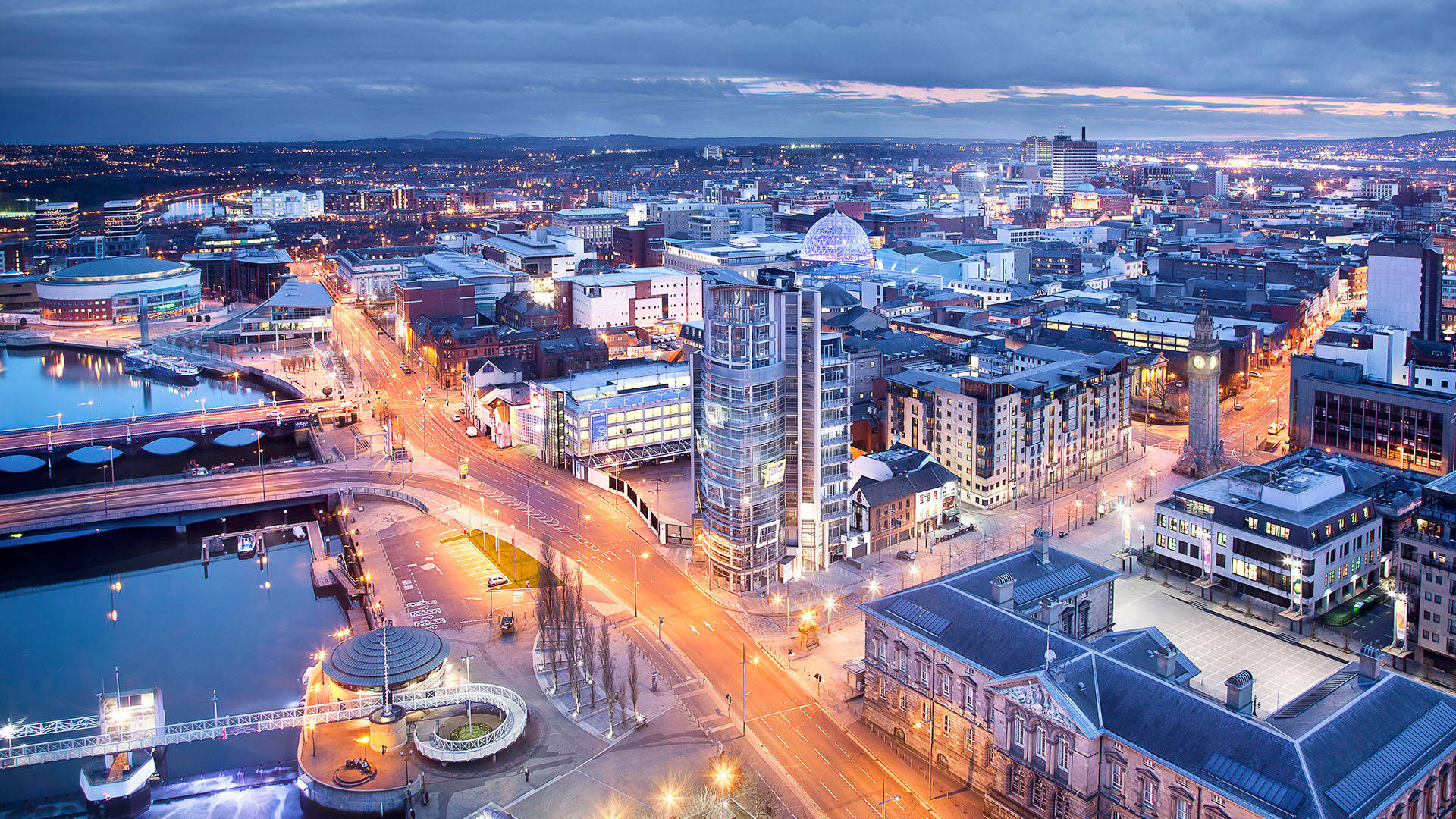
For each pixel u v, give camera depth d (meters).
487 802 153.00
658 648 199.00
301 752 166.00
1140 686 138.25
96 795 155.75
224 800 162.38
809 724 173.50
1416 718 132.75
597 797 153.88
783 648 198.38
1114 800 135.38
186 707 189.75
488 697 174.50
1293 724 129.75
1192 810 126.25
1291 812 116.81
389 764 163.12
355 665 174.75
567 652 181.88
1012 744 146.00
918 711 162.88
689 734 170.12
